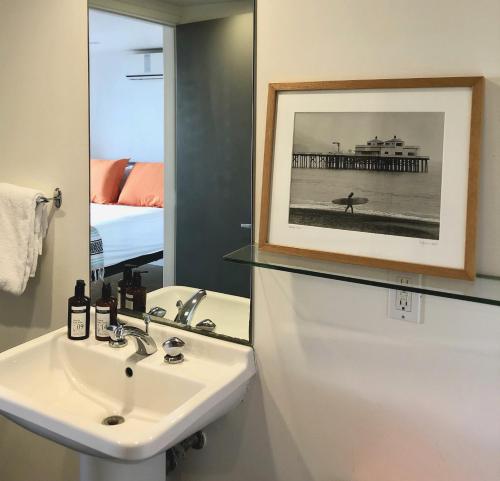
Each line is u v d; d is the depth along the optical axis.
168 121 1.57
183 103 1.54
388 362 1.31
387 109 1.21
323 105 1.29
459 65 1.15
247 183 1.46
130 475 1.41
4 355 1.53
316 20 1.30
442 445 1.27
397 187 1.21
